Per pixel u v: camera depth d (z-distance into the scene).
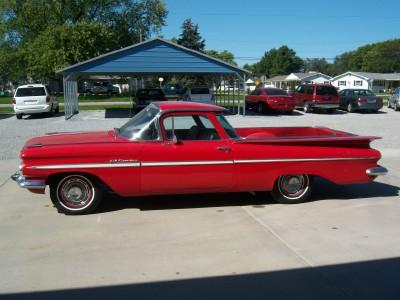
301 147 6.60
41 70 45.94
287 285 4.14
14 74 55.69
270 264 4.59
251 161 6.41
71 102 24.88
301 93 27.30
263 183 6.55
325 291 4.03
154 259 4.70
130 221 5.95
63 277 4.29
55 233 5.49
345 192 7.55
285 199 6.76
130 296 3.92
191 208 6.54
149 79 61.94
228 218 6.09
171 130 6.27
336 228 5.70
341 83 78.19
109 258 4.73
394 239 5.31
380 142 13.73
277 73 143.25
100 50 45.19
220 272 4.39
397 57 111.62
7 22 51.00
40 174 5.94
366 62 117.50
